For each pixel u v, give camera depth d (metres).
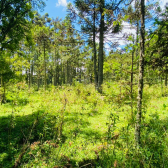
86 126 5.31
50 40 15.41
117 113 5.79
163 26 2.81
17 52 8.86
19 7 7.82
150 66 3.21
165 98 8.70
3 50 7.79
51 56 26.97
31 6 8.34
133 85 4.50
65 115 6.49
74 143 4.05
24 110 7.72
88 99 9.16
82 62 25.06
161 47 3.03
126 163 2.71
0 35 7.88
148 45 3.32
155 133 3.30
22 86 5.86
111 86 4.81
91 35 12.61
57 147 3.73
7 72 6.98
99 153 3.40
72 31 11.99
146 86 6.35
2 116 6.82
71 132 4.77
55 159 3.13
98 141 4.14
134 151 2.85
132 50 4.15
